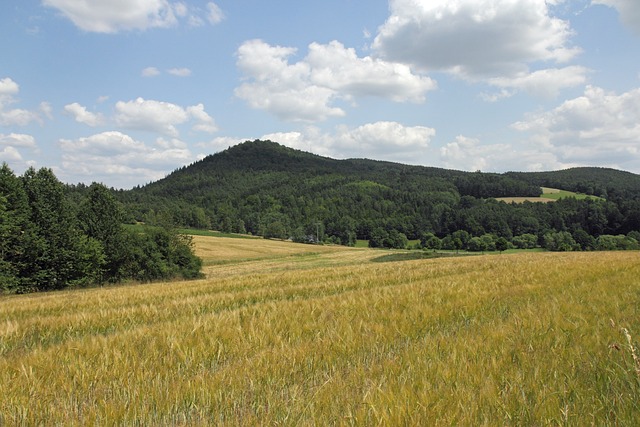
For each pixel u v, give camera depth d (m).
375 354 5.58
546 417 3.43
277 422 3.53
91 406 4.03
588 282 12.13
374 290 12.20
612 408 3.54
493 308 8.46
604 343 5.27
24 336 8.52
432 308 8.55
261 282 19.12
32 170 37.66
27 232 34.94
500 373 4.41
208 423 3.64
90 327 9.36
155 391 4.30
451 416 3.38
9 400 4.23
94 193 43.28
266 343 6.30
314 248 90.44
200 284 19.78
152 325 8.26
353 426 3.38
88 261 39.19
